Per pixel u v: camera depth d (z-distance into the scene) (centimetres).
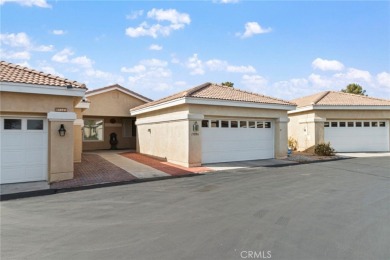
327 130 2330
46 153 1177
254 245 532
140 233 595
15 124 1125
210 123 1655
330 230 607
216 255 492
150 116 2031
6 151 1108
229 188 1024
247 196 905
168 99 1689
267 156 1894
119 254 499
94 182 1135
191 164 1530
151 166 1555
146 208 779
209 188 1027
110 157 1961
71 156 1188
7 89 1041
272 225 639
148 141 2061
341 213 727
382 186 1056
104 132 2628
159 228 624
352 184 1092
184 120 1570
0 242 554
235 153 1748
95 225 646
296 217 695
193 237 571
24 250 518
